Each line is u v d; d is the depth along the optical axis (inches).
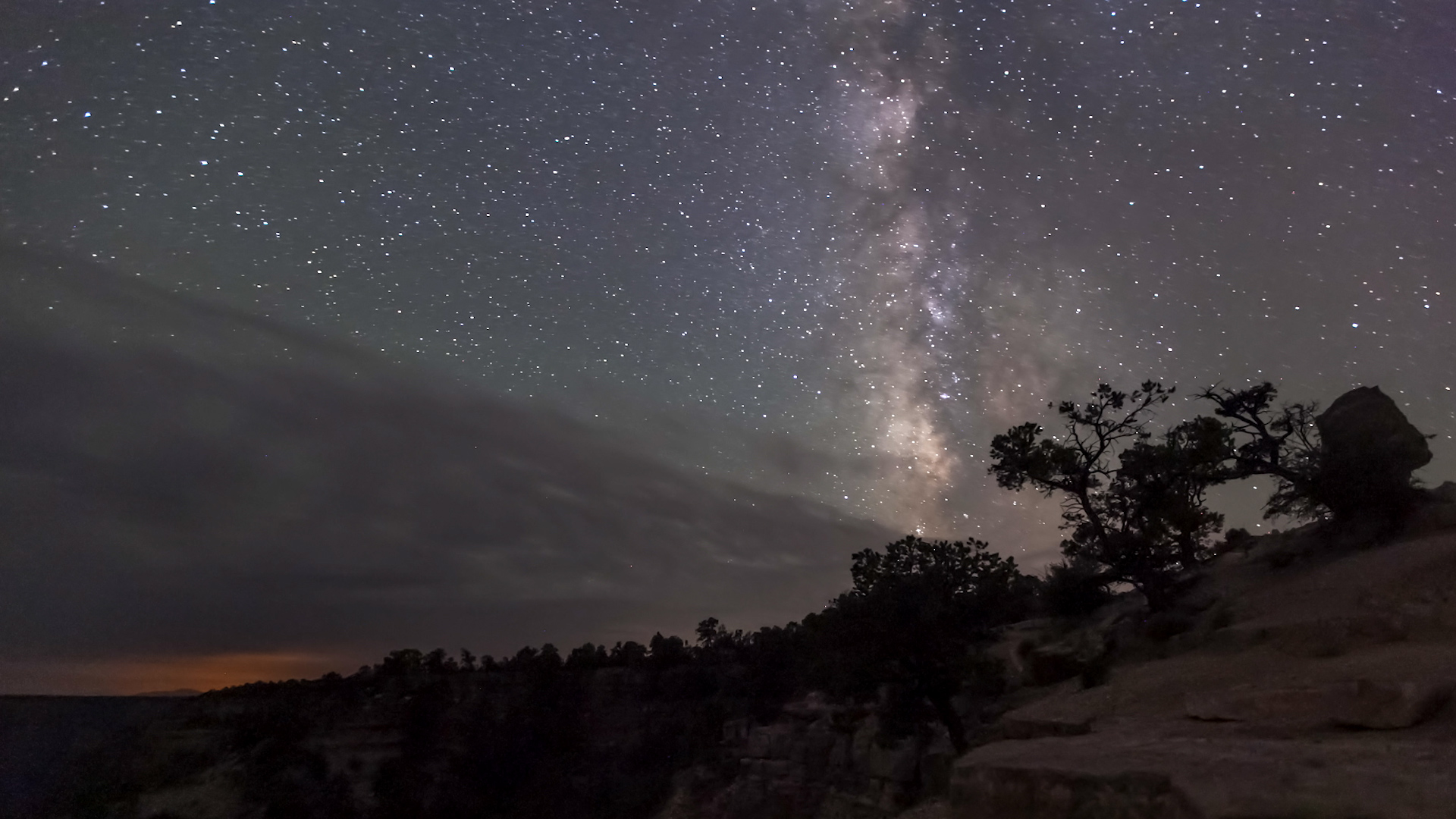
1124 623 1241.4
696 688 2760.8
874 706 1646.2
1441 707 396.8
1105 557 1314.0
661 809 2278.5
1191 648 936.9
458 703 2765.7
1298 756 328.5
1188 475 1373.0
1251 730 442.6
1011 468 1403.8
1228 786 284.8
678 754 2522.1
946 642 1253.7
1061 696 799.7
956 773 433.1
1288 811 257.1
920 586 1293.1
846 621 1305.4
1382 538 1121.4
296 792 2373.3
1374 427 1211.2
